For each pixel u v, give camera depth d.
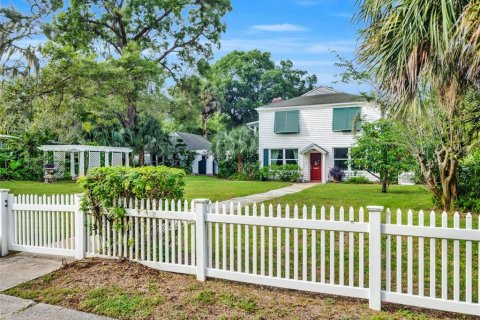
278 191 14.57
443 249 3.48
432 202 9.68
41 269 4.95
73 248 5.48
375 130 13.41
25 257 5.53
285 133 23.86
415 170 11.26
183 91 28.09
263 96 48.31
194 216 4.55
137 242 4.98
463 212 8.64
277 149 24.23
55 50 15.83
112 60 19.72
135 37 27.03
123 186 4.97
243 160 25.28
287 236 4.09
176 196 5.43
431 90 5.43
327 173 22.53
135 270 4.73
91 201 5.21
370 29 5.16
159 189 5.03
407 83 4.78
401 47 4.67
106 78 17.72
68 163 21.78
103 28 26.52
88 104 18.34
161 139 28.36
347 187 16.88
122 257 5.07
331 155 22.48
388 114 6.10
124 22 26.09
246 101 48.00
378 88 5.28
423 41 4.49
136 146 26.20
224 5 27.16
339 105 22.03
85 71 16.58
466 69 4.46
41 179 19.81
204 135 44.50
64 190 14.19
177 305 3.77
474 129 7.10
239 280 4.32
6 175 19.23
